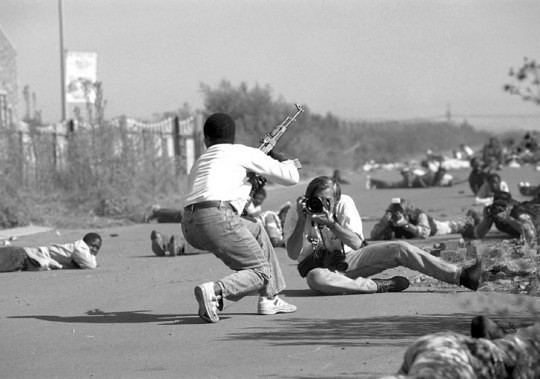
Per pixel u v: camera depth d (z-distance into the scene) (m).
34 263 29.86
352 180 99.50
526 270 23.75
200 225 19.41
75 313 21.58
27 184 52.84
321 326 18.64
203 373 15.02
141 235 43.09
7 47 65.50
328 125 155.25
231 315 20.42
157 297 23.58
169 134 74.19
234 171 19.59
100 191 52.94
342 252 22.77
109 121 57.41
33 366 16.11
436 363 10.97
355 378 14.20
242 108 121.62
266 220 34.03
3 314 21.73
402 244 22.28
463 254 27.62
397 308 20.34
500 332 11.95
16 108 67.12
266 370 15.02
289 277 26.22
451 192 67.56
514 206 31.89
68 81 82.94
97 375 15.20
